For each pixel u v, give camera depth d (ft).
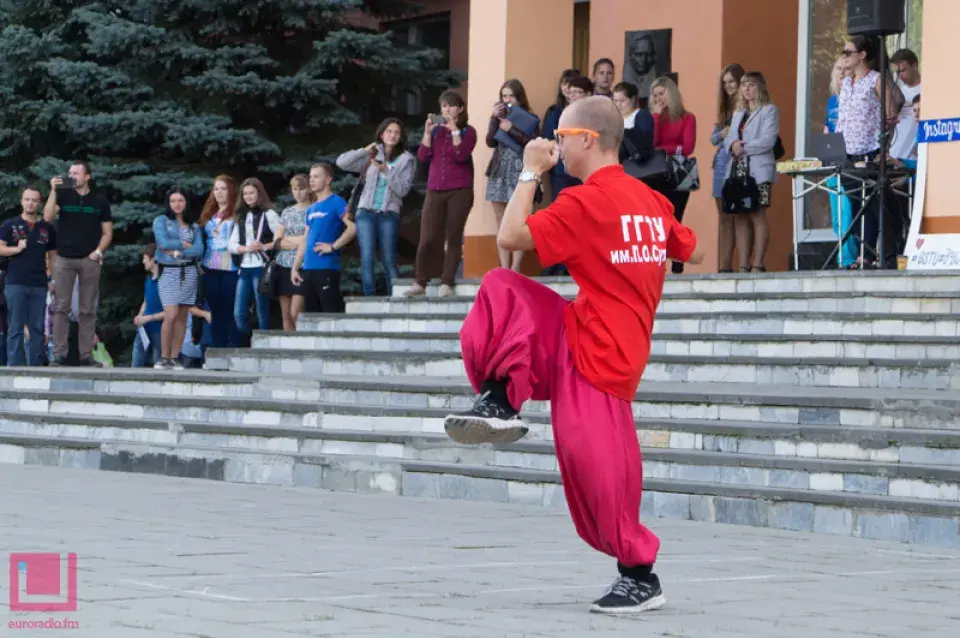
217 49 91.71
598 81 60.34
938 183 52.95
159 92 93.15
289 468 42.32
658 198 22.20
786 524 33.40
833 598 23.26
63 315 64.39
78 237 64.03
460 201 59.21
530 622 20.11
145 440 48.14
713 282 53.78
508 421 21.02
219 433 46.21
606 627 19.88
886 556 29.12
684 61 70.44
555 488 37.06
